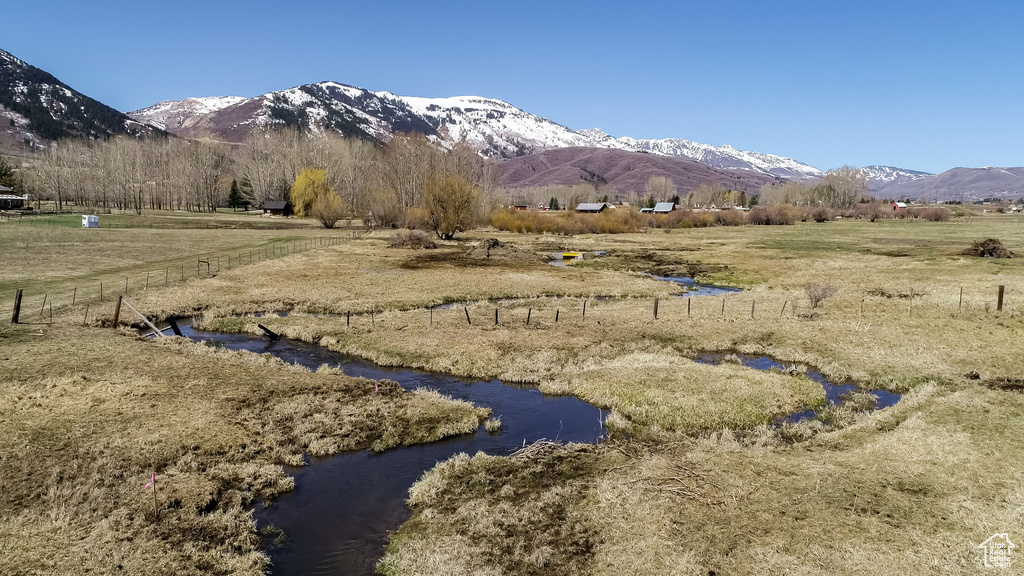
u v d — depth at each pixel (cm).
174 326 2698
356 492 1312
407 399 1886
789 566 967
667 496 1211
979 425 1603
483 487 1311
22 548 990
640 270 5359
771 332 2788
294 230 9181
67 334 2455
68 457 1319
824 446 1518
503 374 2198
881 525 1087
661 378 2070
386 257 5878
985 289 3784
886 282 4266
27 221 8312
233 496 1239
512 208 11162
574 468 1401
